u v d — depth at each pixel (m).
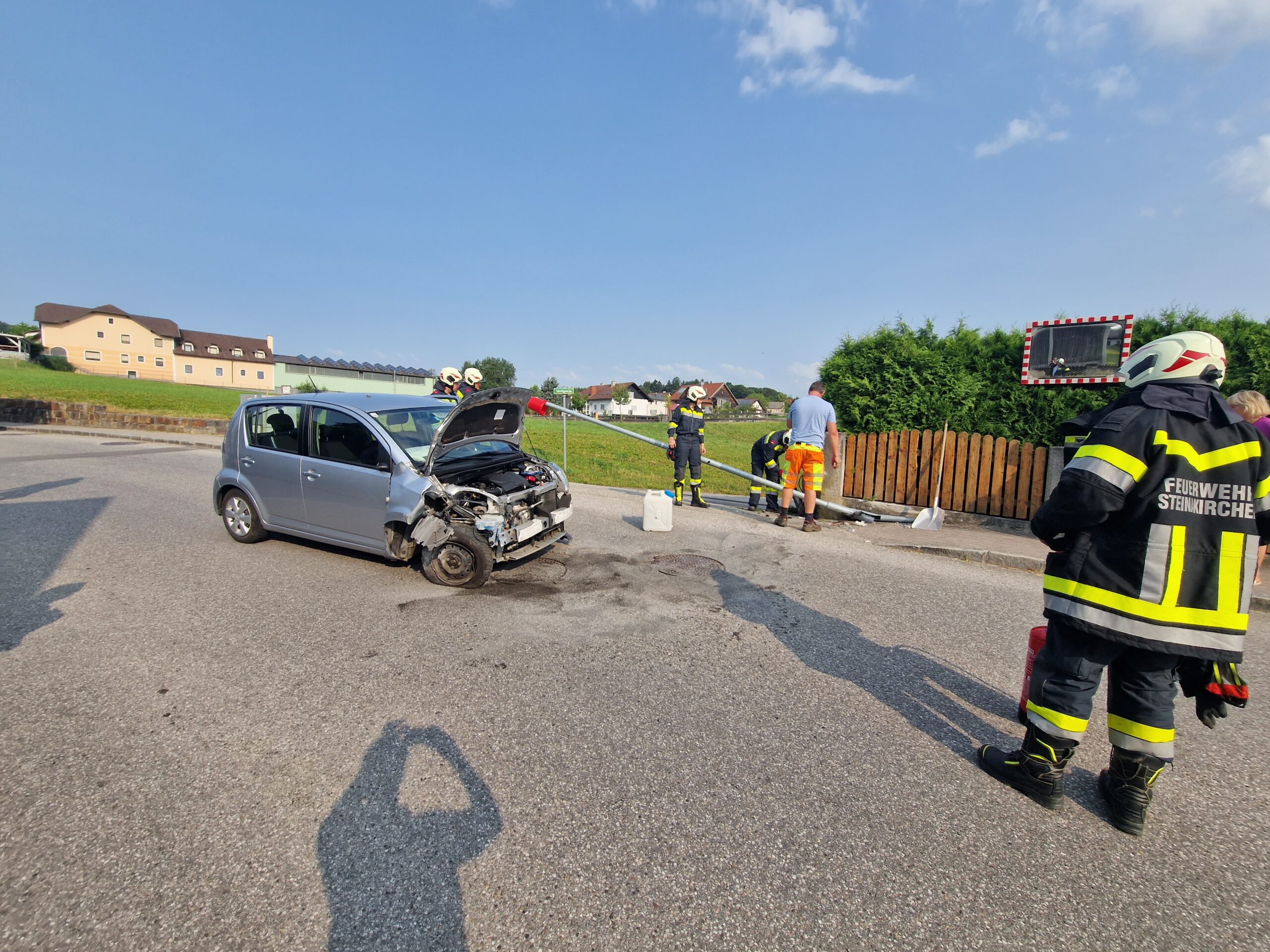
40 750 2.90
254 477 6.28
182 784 2.68
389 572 5.80
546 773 2.80
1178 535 2.26
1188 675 2.53
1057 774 2.62
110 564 5.81
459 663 3.91
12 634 4.22
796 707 3.46
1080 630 2.44
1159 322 8.23
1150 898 2.19
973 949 1.95
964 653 4.25
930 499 8.84
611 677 3.78
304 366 80.44
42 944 1.89
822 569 6.32
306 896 2.10
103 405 22.23
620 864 2.27
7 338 63.91
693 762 2.92
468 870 2.22
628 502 10.17
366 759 2.88
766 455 9.74
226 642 4.17
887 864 2.31
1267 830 2.57
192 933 1.94
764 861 2.30
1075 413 8.27
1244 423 2.30
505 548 5.44
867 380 9.71
